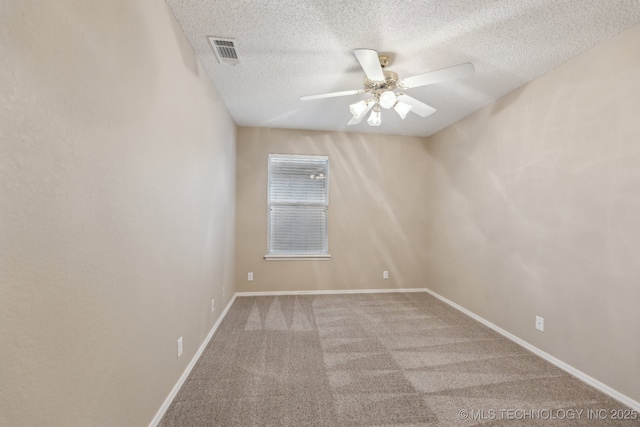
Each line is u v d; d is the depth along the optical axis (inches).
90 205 37.1
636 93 63.1
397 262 156.5
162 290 58.8
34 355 29.3
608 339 67.8
